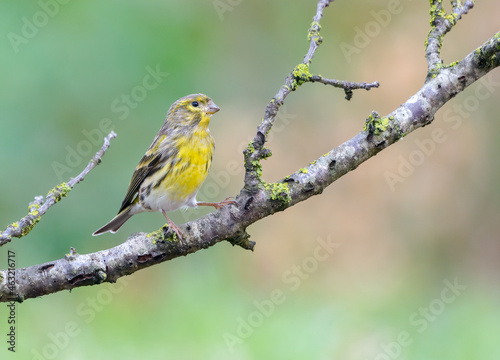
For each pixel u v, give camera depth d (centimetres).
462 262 1616
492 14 1712
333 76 1738
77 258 464
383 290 1509
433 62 518
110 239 1449
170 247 471
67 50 1446
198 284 1483
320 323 1272
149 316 1354
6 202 1375
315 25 512
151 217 1509
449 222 1639
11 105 1393
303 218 1656
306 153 1691
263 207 476
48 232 1391
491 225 1623
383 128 486
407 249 1623
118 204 1438
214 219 477
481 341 1198
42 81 1420
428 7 1744
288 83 486
